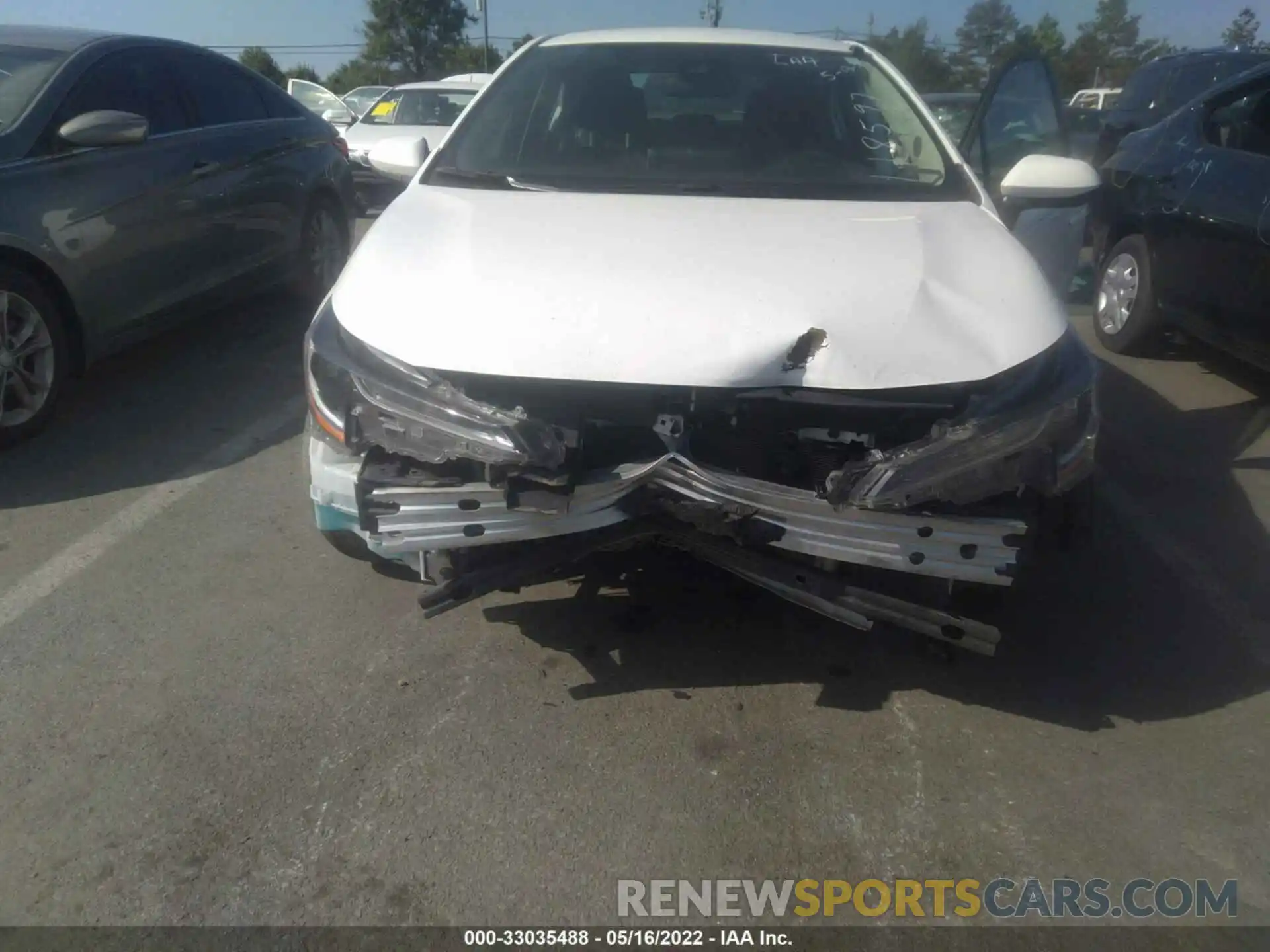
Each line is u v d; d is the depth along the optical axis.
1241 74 5.77
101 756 2.78
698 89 3.94
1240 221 5.16
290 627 3.36
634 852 2.52
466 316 2.66
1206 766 2.84
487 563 2.75
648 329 2.59
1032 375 2.67
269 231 6.31
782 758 2.83
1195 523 4.21
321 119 7.25
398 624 3.38
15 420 4.61
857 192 3.52
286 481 4.41
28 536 3.90
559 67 4.06
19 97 4.82
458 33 59.47
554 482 2.51
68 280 4.73
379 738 2.87
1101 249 6.70
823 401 2.58
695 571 3.02
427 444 2.58
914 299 2.73
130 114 4.88
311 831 2.55
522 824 2.59
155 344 6.23
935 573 2.59
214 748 2.82
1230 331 5.29
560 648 3.27
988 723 2.99
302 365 5.92
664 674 3.16
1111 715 3.04
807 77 4.02
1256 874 2.50
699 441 2.62
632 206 3.27
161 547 3.85
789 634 3.36
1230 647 3.38
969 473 2.51
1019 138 4.95
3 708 2.96
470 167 3.72
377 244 3.05
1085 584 3.73
